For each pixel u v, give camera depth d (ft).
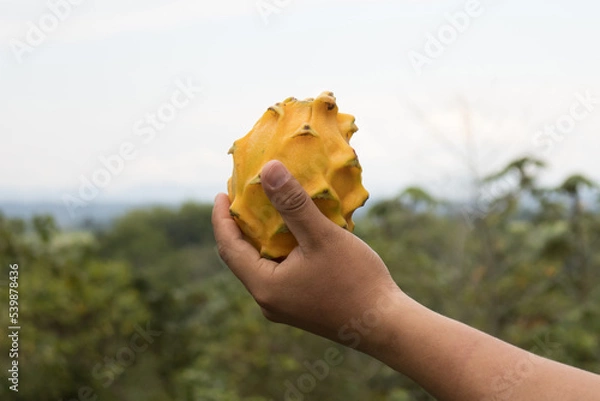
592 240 18.85
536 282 18.83
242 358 18.17
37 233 15.48
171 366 18.08
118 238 33.81
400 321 4.10
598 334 16.69
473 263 19.40
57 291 15.90
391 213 21.15
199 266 29.89
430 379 4.01
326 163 4.80
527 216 21.02
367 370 18.39
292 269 4.35
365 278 4.28
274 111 5.00
